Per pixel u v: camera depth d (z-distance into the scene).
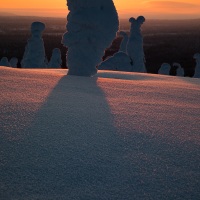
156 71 50.47
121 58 16.58
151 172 2.50
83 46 8.73
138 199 2.12
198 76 18.83
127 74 10.50
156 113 4.25
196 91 6.47
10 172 2.34
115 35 8.79
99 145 2.94
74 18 8.55
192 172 2.55
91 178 2.34
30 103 4.10
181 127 3.69
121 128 3.47
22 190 2.13
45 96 4.63
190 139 3.29
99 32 8.63
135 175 2.44
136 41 17.36
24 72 6.73
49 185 2.21
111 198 2.12
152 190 2.24
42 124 3.34
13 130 3.09
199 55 18.55
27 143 2.84
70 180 2.29
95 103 4.55
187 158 2.80
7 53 61.22
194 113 4.42
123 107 4.45
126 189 2.23
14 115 3.52
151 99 5.22
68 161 2.57
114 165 2.57
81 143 2.95
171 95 5.75
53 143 2.88
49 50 64.12
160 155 2.83
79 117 3.73
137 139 3.18
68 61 8.92
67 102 4.42
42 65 17.95
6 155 2.59
